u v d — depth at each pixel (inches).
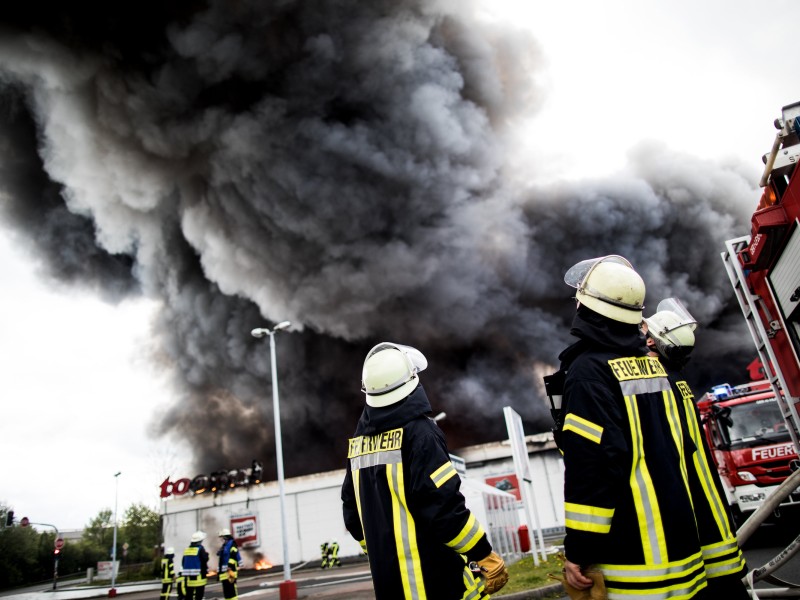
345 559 1363.2
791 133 129.0
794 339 151.4
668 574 70.2
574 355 87.7
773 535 336.8
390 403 92.7
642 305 83.8
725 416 338.6
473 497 420.2
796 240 134.1
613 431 73.4
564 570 77.2
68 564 2212.1
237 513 1445.6
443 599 84.0
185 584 401.1
